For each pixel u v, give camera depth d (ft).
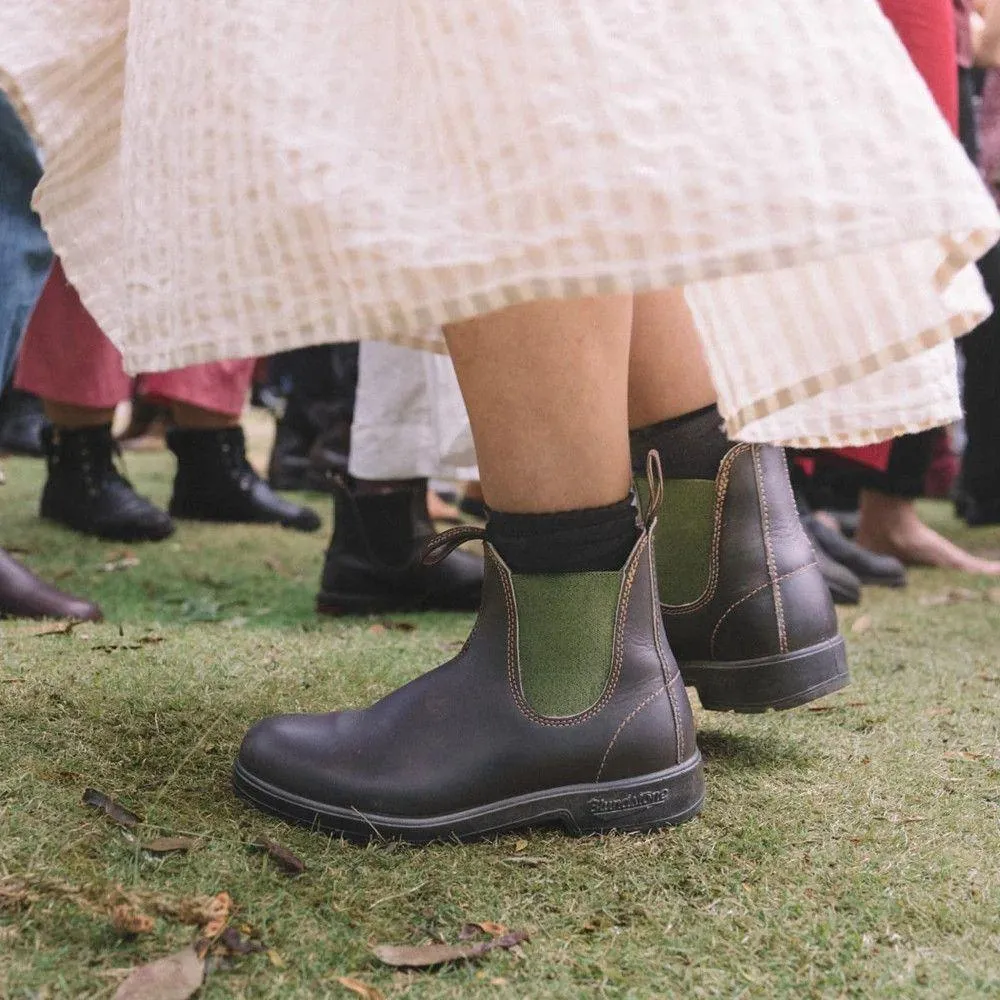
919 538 8.24
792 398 2.67
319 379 11.55
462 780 2.76
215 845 2.60
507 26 2.00
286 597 6.54
